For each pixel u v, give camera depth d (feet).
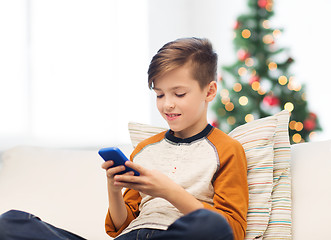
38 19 9.59
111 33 10.91
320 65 11.62
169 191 3.68
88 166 5.88
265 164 4.62
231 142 4.35
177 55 4.22
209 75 4.43
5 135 8.95
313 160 4.89
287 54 10.95
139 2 11.60
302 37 11.92
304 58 11.86
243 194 4.18
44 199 5.61
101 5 10.75
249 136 4.82
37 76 9.55
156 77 4.25
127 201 4.63
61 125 9.91
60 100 9.92
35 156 6.19
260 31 10.63
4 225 3.45
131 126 5.47
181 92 4.22
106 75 10.75
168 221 3.92
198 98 4.31
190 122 4.32
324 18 11.60
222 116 10.55
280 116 5.04
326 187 4.63
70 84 10.11
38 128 9.52
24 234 3.47
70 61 10.14
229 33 12.93
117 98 10.95
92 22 10.56
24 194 5.70
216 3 13.24
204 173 4.24
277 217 4.50
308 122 10.03
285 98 10.09
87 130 10.34
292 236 4.50
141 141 5.24
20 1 9.28
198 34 13.39
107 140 10.64
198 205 3.76
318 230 4.39
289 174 4.85
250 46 10.49
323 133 11.39
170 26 12.72
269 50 10.53
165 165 4.47
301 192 4.72
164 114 4.30
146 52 11.68
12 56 9.14
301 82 11.82
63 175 5.83
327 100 11.48
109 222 4.38
